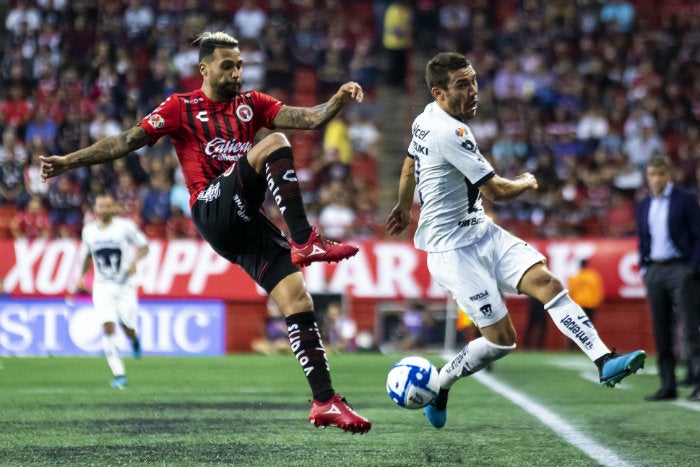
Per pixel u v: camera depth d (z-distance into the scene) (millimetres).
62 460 19781
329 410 18219
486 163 20750
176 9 86375
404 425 25422
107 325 38656
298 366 49188
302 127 20062
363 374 43312
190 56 83000
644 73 86438
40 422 26375
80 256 60438
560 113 81500
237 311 61969
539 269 20875
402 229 23578
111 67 80562
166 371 45781
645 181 76375
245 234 19516
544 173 73188
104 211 39906
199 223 19719
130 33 83938
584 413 28359
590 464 19344
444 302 63250
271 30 85062
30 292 59875
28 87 80500
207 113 19953
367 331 62594
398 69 86750
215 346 60094
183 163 20078
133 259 40500
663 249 32594
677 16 92312
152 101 78438
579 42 88938
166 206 67750
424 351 62250
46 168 19125
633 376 42844
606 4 92562
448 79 21094
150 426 25391
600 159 76188
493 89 83312
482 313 21094
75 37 83000
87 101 78750
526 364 49969
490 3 94188
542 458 20078
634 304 63594
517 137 78125
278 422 26188
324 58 84875
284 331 61594
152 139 19797
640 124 79375
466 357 21625
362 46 85938
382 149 84438
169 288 61406
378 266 63219
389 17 87000
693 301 32406
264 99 20406
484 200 69562
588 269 63781
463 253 21266
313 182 75000
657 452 20891
